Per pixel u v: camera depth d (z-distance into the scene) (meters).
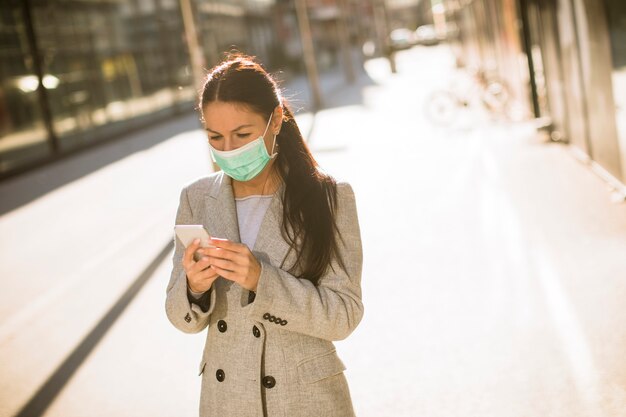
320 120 22.11
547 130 12.19
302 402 2.00
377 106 24.12
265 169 2.10
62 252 9.77
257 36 54.84
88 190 15.20
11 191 17.20
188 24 10.28
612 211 7.31
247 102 1.92
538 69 12.87
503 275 6.07
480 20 23.50
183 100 37.47
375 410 4.15
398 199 9.61
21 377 5.54
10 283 8.53
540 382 4.19
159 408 4.62
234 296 2.04
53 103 23.64
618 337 4.57
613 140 8.08
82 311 6.98
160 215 11.30
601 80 8.34
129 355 5.60
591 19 8.41
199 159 17.52
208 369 2.10
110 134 27.33
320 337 2.00
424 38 74.56
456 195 9.30
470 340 4.90
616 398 3.87
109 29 28.75
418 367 4.62
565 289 5.52
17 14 22.00
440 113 17.45
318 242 2.00
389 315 5.59
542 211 7.80
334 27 69.06
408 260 6.90
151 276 7.83
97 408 4.75
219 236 2.07
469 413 3.97
